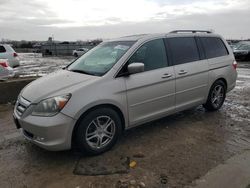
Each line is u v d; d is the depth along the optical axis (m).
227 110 6.36
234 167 3.65
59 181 3.41
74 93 3.78
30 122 3.73
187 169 3.63
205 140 4.59
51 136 3.65
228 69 6.18
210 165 3.73
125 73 4.29
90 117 3.86
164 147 4.32
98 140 4.02
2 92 7.05
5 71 8.41
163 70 4.79
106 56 4.69
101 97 3.92
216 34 6.21
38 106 3.76
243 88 9.22
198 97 5.58
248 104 6.94
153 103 4.68
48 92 3.87
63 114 3.67
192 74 5.29
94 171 3.61
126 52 4.45
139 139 4.64
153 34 4.98
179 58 5.14
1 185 3.35
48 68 20.08
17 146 4.46
